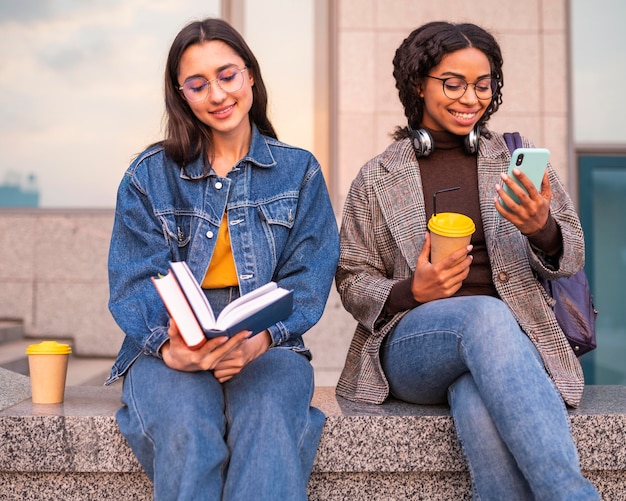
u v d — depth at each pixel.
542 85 5.29
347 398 2.37
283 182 2.27
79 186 5.41
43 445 2.06
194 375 1.91
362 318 2.34
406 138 2.50
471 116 2.33
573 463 1.71
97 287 5.26
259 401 1.87
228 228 2.19
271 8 5.36
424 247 2.17
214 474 1.80
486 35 2.34
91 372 4.57
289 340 2.16
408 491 2.15
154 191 2.21
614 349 5.45
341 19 5.28
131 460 2.05
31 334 5.25
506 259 2.26
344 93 5.27
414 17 5.26
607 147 5.36
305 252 2.23
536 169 1.99
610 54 5.38
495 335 1.89
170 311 1.81
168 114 2.24
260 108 2.35
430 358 2.08
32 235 5.29
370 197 2.43
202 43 2.14
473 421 1.90
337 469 2.08
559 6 5.28
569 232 2.16
